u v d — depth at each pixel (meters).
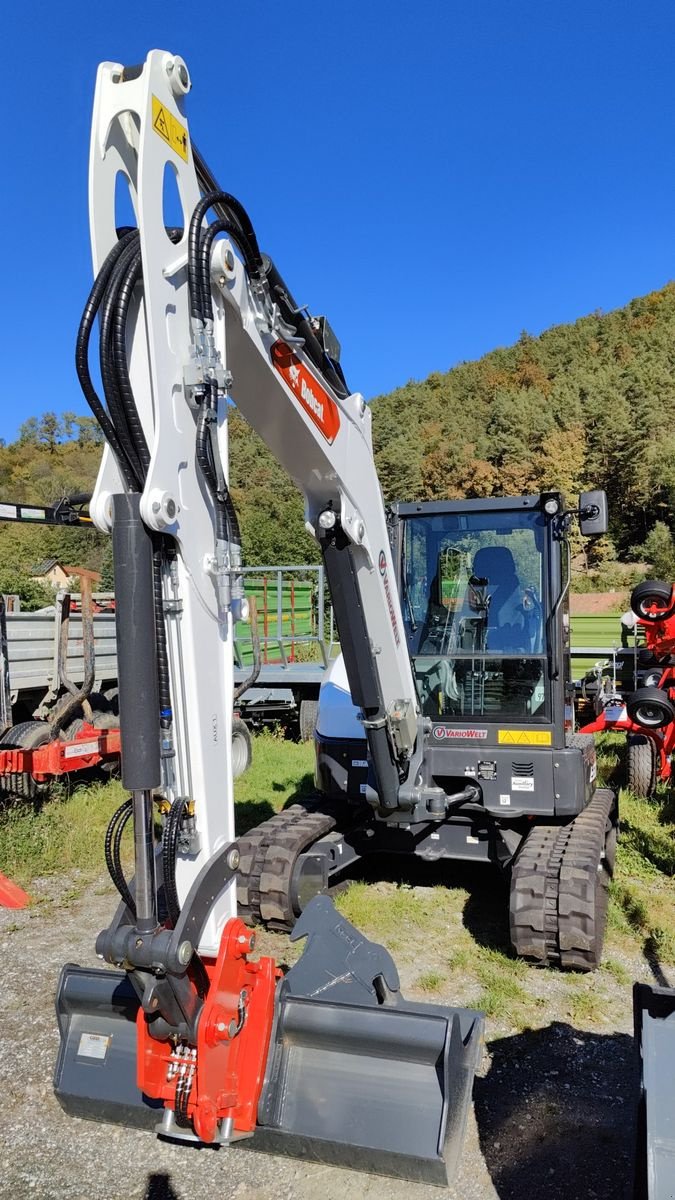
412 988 4.35
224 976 2.48
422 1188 2.91
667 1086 2.20
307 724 11.38
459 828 5.32
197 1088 2.40
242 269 2.73
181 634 2.44
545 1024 4.02
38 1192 2.89
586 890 4.34
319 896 3.42
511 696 5.06
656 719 7.61
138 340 2.43
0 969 4.64
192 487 2.47
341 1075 2.76
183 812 2.43
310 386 3.28
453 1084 2.64
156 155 2.34
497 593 5.17
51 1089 3.51
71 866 6.32
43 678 8.05
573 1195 2.87
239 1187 2.92
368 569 3.95
